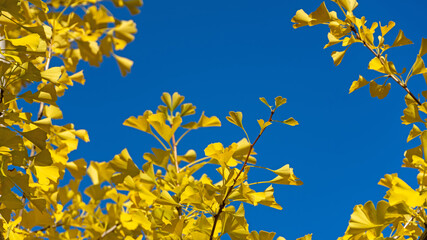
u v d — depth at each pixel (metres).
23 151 1.35
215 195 1.41
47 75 1.38
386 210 1.33
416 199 1.27
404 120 1.41
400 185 1.28
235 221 1.42
